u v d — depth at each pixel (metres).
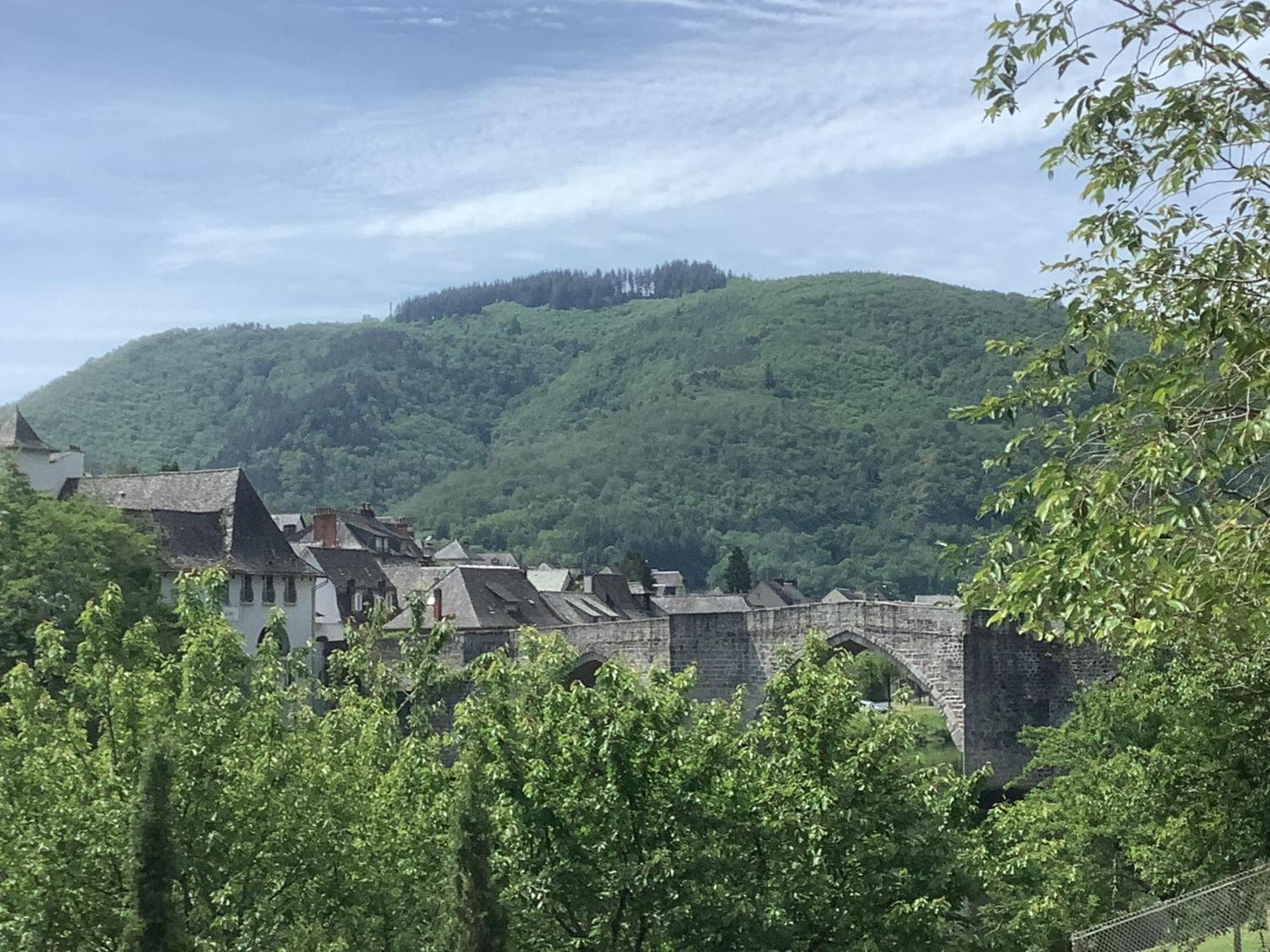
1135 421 18.88
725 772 24.98
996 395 21.48
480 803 23.36
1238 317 18.61
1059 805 37.78
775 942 23.86
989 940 26.56
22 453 74.06
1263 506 19.50
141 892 21.89
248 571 70.88
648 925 24.78
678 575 177.38
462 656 73.81
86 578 54.53
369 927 28.25
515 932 24.89
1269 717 31.14
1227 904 28.02
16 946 24.53
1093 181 19.47
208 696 28.38
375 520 137.25
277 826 26.83
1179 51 18.27
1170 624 20.12
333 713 34.69
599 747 24.67
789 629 65.00
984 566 20.80
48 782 26.02
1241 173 19.03
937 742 68.06
